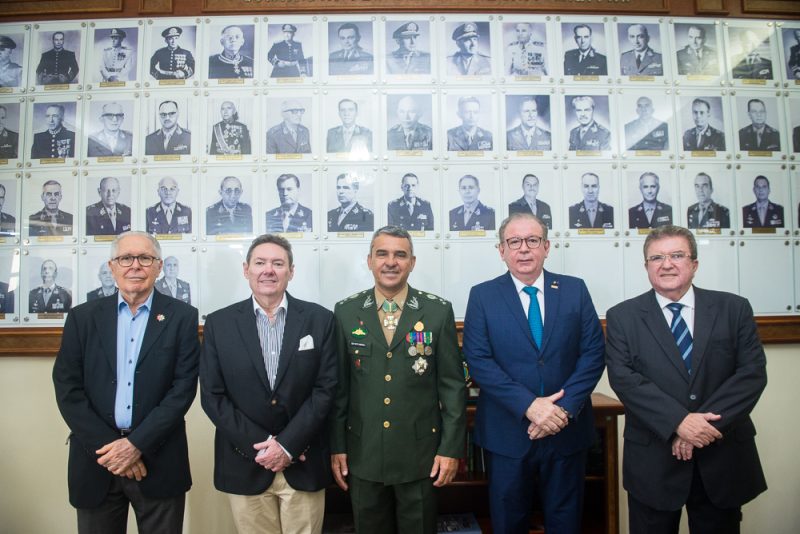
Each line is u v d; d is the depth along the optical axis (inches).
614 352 59.8
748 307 58.2
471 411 69.6
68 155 80.0
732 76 83.5
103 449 56.0
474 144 80.8
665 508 54.5
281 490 58.6
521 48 82.3
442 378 62.1
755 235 81.4
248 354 59.1
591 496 76.3
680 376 56.1
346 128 80.5
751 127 83.0
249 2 81.3
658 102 82.5
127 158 79.8
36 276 78.4
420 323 61.9
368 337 61.4
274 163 79.8
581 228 80.4
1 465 77.2
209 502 77.5
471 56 81.8
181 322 62.7
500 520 58.8
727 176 82.0
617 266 80.1
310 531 58.7
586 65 82.4
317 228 79.4
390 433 58.2
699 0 82.8
